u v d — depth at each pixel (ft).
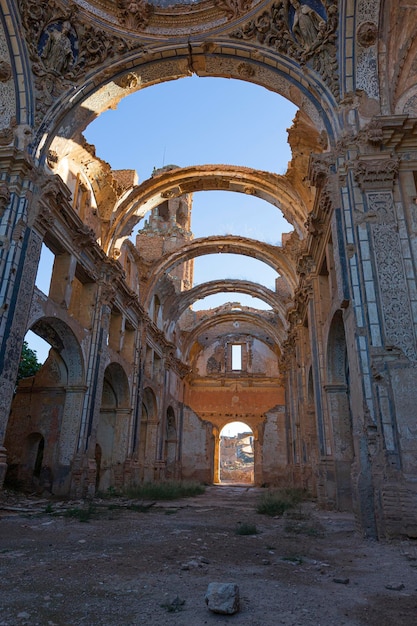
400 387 29.19
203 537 25.77
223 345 137.69
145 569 17.30
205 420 123.03
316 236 48.44
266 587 15.06
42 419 55.01
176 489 61.98
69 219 49.34
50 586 14.79
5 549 21.24
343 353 47.47
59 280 50.39
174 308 106.11
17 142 43.11
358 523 28.12
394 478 27.14
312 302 56.29
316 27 42.32
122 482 67.00
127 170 67.77
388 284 32.27
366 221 34.06
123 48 48.34
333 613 12.58
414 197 34.55
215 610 12.26
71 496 49.14
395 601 13.80
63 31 45.91
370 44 39.83
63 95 46.93
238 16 47.01
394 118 35.42
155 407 90.63
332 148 39.04
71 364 54.65
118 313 69.46
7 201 40.47
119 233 67.00
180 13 48.44
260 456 116.26
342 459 44.60
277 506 42.34
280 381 130.41
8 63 44.06
